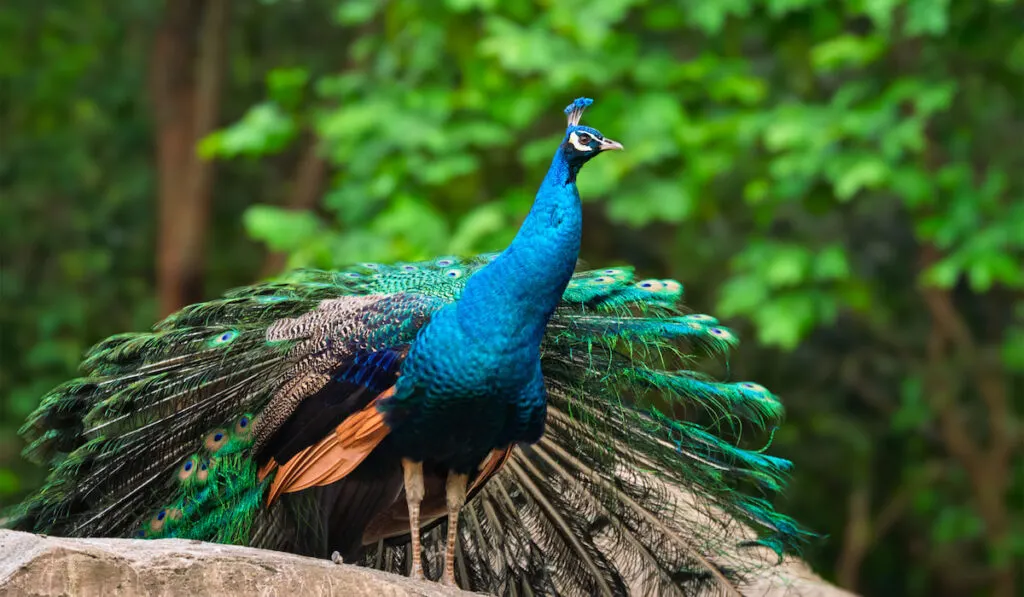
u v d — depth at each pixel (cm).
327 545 658
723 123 1207
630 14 1323
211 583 532
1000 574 1688
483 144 1216
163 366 664
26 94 1717
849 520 1758
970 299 1708
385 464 634
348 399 614
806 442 1695
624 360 691
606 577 678
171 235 1700
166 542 555
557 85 1177
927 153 1365
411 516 623
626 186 1203
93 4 1748
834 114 1209
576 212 619
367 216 1235
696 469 681
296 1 1783
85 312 1703
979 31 1255
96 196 1812
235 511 639
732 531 681
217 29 1717
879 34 1255
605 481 682
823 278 1205
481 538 687
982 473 1598
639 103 1210
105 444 651
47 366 1688
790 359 1673
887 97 1203
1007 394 1662
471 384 602
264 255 1872
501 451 639
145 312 1752
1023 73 1344
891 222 1638
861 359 1706
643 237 1547
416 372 605
